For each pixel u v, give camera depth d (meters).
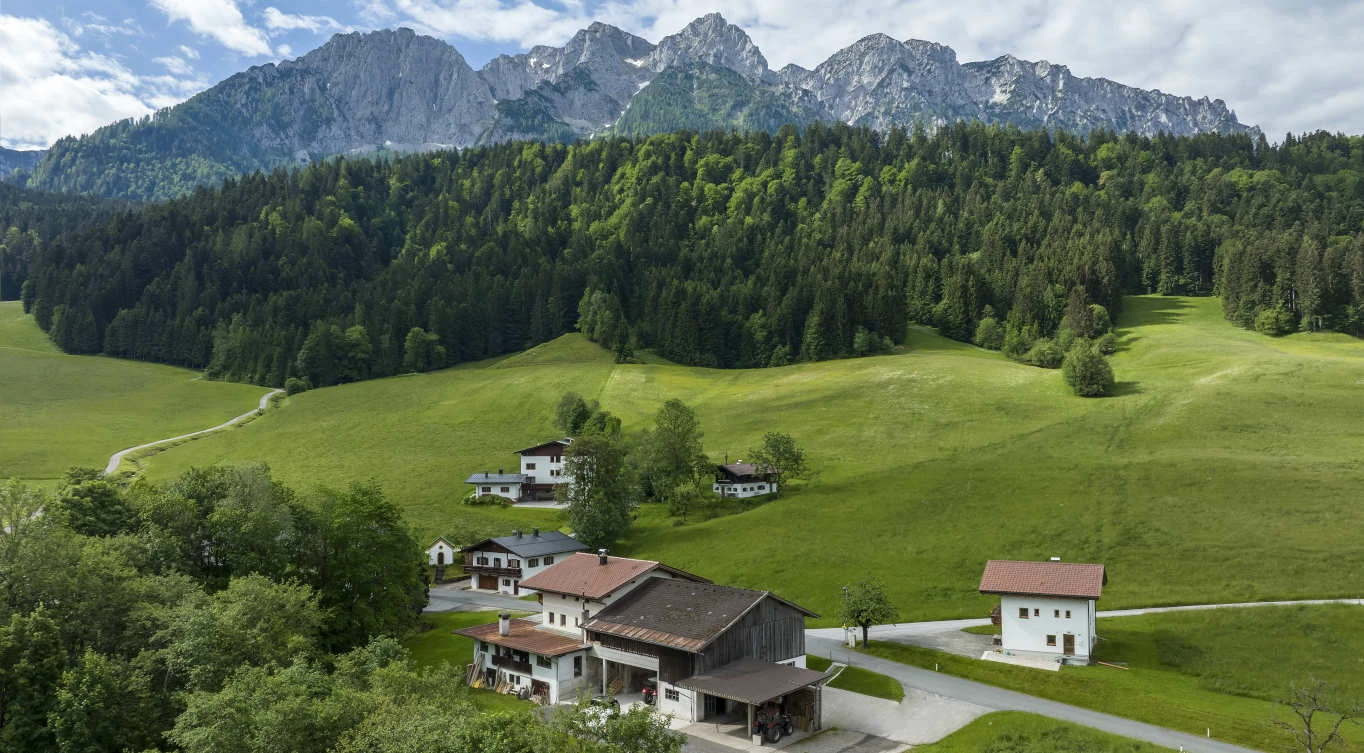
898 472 124.19
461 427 174.88
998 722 56.41
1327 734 52.88
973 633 77.56
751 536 107.00
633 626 64.69
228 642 49.00
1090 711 59.00
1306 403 132.50
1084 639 69.12
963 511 106.06
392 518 76.69
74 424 178.50
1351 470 103.12
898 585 89.94
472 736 35.31
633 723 37.41
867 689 64.31
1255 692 61.19
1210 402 136.50
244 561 69.12
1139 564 87.00
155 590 55.62
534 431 170.12
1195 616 74.19
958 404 157.50
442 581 109.50
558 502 136.88
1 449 155.12
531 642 68.06
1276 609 72.81
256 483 77.25
